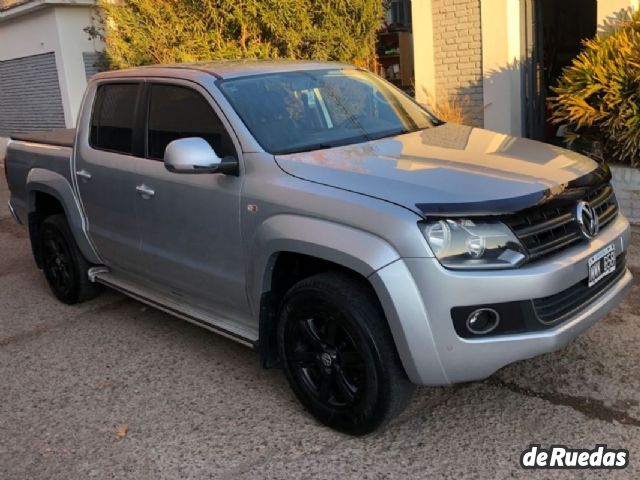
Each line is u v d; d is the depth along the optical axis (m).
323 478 3.24
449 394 3.88
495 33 8.71
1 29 16.92
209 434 3.70
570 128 7.32
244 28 8.41
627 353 4.15
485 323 3.10
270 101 4.16
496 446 3.37
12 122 17.72
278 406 3.94
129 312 5.71
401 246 3.07
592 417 3.54
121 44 9.18
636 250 5.91
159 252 4.57
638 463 3.15
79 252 5.70
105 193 4.99
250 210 3.73
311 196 3.43
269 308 3.80
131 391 4.27
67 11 14.75
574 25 9.72
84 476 3.42
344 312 3.33
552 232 3.24
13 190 6.40
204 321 4.34
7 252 8.11
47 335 5.34
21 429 3.92
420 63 9.66
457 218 3.04
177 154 3.75
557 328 3.19
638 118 6.47
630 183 6.69
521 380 3.96
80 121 5.35
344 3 8.43
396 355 3.26
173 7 8.68
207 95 4.14
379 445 3.46
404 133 4.29
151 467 3.45
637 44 6.53
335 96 4.46
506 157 3.64
